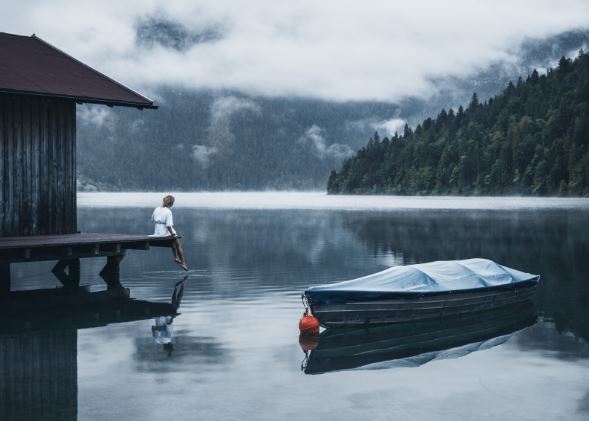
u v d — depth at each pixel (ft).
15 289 61.05
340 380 32.09
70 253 58.59
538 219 178.70
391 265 76.59
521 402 28.86
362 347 39.34
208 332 42.34
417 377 32.78
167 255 88.99
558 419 26.78
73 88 63.46
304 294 45.14
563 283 63.62
